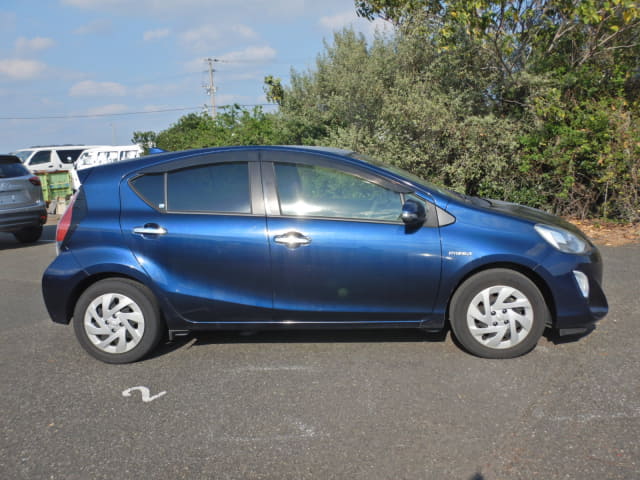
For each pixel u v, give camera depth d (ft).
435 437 9.55
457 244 12.59
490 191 31.14
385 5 35.45
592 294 12.83
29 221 33.96
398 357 13.19
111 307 13.57
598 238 25.96
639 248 23.68
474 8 28.60
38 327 17.20
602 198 30.22
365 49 38.22
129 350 13.60
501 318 12.64
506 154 30.40
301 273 12.96
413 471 8.59
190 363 13.52
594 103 29.35
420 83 32.96
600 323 14.90
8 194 32.99
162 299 13.34
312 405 10.97
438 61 32.99
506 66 31.86
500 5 28.71
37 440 10.09
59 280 13.57
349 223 12.90
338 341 14.47
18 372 13.46
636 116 29.07
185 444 9.73
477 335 12.75
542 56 31.60
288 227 12.98
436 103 31.07
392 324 13.23
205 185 13.56
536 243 12.57
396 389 11.49
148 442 9.86
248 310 13.33
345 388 11.66
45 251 32.81
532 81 29.84
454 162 31.14
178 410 11.05
